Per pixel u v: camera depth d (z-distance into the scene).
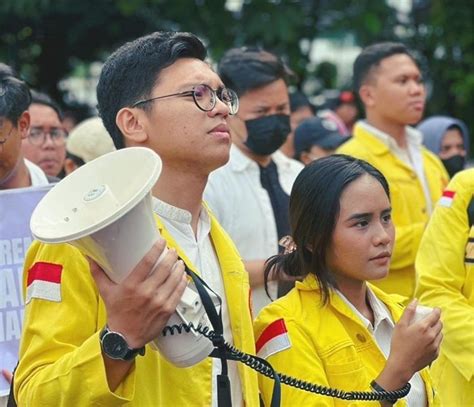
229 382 3.52
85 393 3.19
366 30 13.36
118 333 3.11
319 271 4.20
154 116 3.64
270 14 13.15
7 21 13.91
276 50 13.32
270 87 6.23
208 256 3.83
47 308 3.45
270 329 4.10
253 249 6.16
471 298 5.16
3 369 4.85
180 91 3.62
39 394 3.28
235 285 3.83
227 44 13.23
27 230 5.06
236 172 6.24
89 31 14.13
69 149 7.33
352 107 12.03
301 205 4.24
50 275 3.47
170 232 3.72
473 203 5.20
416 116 7.32
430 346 3.89
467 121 14.22
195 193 3.75
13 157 5.26
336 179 4.19
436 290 5.17
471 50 14.06
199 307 3.25
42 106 7.28
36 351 3.40
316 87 13.88
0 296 4.96
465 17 13.95
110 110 3.78
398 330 3.92
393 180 7.16
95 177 3.24
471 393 5.14
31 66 14.47
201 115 3.62
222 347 3.41
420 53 14.16
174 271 3.10
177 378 3.51
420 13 14.20
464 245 5.18
